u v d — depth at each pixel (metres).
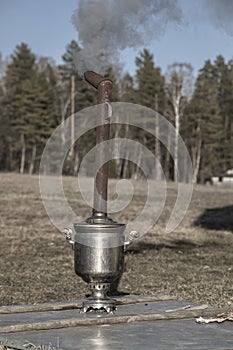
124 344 5.40
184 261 14.37
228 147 64.06
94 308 6.51
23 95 57.53
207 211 27.55
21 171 57.09
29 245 16.55
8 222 21.72
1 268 12.75
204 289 10.47
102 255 6.36
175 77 57.72
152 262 13.98
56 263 13.62
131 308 6.80
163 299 7.37
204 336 5.75
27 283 10.98
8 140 59.44
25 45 63.00
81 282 11.11
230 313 6.59
